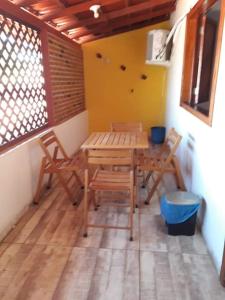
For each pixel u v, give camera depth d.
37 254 2.00
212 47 2.60
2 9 2.25
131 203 2.19
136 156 2.96
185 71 3.36
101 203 2.79
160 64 4.64
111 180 2.34
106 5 3.36
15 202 2.44
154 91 5.46
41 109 3.30
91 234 2.25
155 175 3.56
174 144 2.82
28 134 2.85
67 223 2.43
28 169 2.72
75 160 3.00
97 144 2.61
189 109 2.87
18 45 2.61
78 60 4.99
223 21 1.77
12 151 2.37
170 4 4.19
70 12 3.04
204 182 2.22
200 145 2.38
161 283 1.71
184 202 2.18
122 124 3.51
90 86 5.51
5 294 1.64
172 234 2.21
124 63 5.34
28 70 2.87
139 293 1.63
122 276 1.77
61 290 1.66
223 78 1.76
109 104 5.61
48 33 3.37
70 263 1.90
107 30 4.64
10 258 1.96
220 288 1.66
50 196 2.99
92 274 1.79
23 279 1.75
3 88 2.34
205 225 2.14
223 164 1.73
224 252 1.64
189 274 1.78
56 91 3.70
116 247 2.07
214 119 1.94
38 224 2.41
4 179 2.23
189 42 3.25
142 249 2.04
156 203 2.80
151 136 5.49
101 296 1.61
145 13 4.28
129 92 5.50
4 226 2.24
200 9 2.79
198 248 2.06
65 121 4.07
